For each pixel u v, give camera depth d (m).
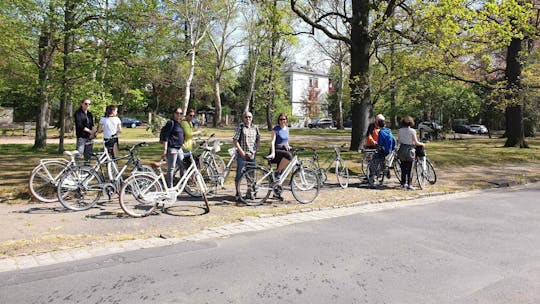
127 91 21.02
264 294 3.86
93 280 4.17
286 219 7.05
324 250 5.25
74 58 15.34
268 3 17.55
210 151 9.69
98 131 8.91
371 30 15.73
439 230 6.31
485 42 16.75
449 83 27.16
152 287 4.00
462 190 10.48
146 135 30.25
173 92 49.59
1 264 4.61
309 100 72.81
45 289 3.93
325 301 3.71
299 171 8.50
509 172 14.20
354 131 17.28
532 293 3.92
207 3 33.97
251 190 8.21
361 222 6.86
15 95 19.50
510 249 5.32
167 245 5.45
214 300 3.72
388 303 3.68
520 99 21.22
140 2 14.51
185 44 31.75
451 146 24.27
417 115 38.97
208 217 7.03
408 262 4.79
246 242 5.61
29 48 15.55
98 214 7.03
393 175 12.73
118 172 8.02
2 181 9.12
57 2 13.77
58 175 7.70
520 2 18.17
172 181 8.03
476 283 4.16
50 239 5.55
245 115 8.41
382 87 16.95
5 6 13.87
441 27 13.86
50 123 46.19
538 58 22.38
